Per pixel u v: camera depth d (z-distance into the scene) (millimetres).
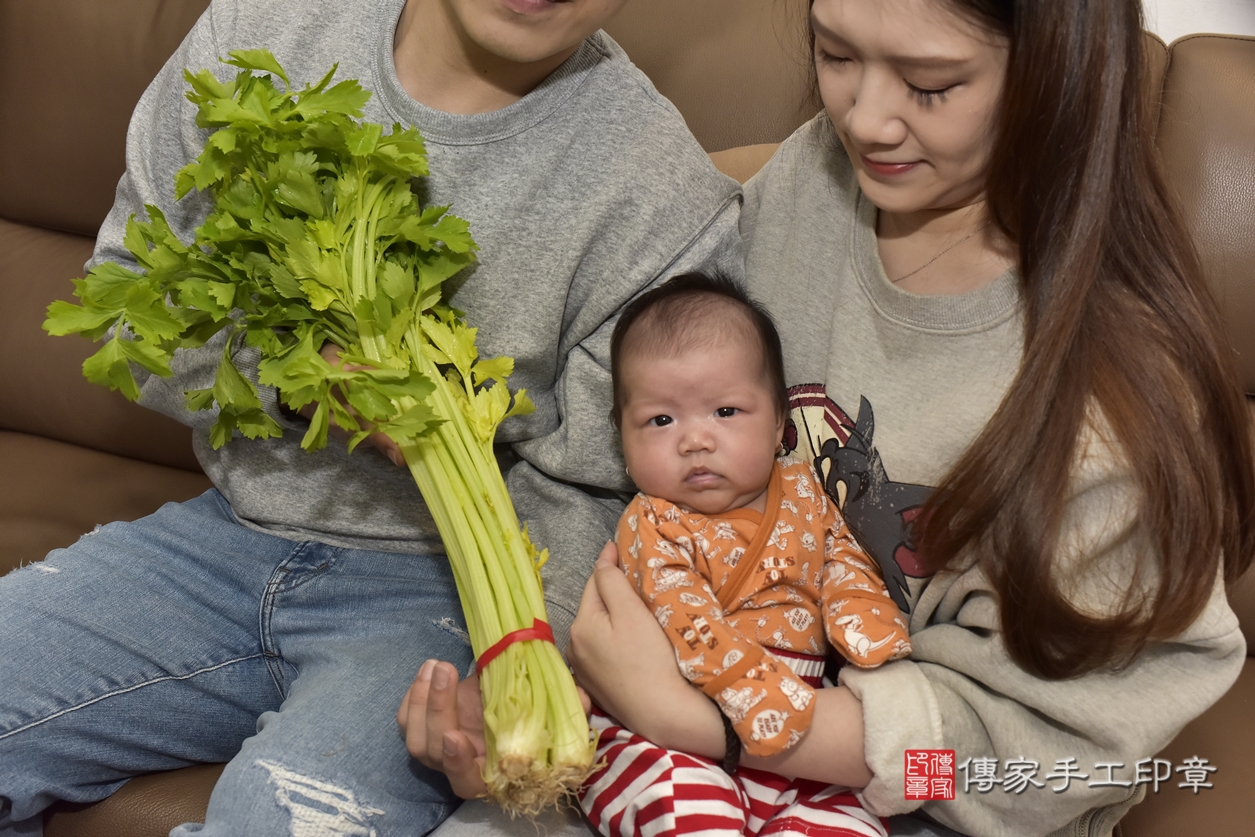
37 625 967
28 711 923
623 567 917
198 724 1017
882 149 812
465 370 899
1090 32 731
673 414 918
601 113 1035
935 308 887
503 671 780
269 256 885
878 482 919
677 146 1051
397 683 945
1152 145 810
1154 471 746
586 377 1039
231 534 1091
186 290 849
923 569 890
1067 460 760
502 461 1152
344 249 864
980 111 772
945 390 888
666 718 813
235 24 1044
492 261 1012
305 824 812
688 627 829
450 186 1011
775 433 938
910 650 853
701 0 1324
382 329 852
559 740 757
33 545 1303
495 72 1004
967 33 733
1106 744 770
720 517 928
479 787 819
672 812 783
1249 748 1076
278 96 876
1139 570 767
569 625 977
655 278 1029
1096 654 764
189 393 920
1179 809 1010
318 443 830
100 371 802
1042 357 774
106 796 991
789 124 1280
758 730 786
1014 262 868
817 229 1024
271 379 839
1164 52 1247
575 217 1012
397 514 1062
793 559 896
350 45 1034
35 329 1532
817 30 800
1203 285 813
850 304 961
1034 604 762
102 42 1495
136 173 1068
